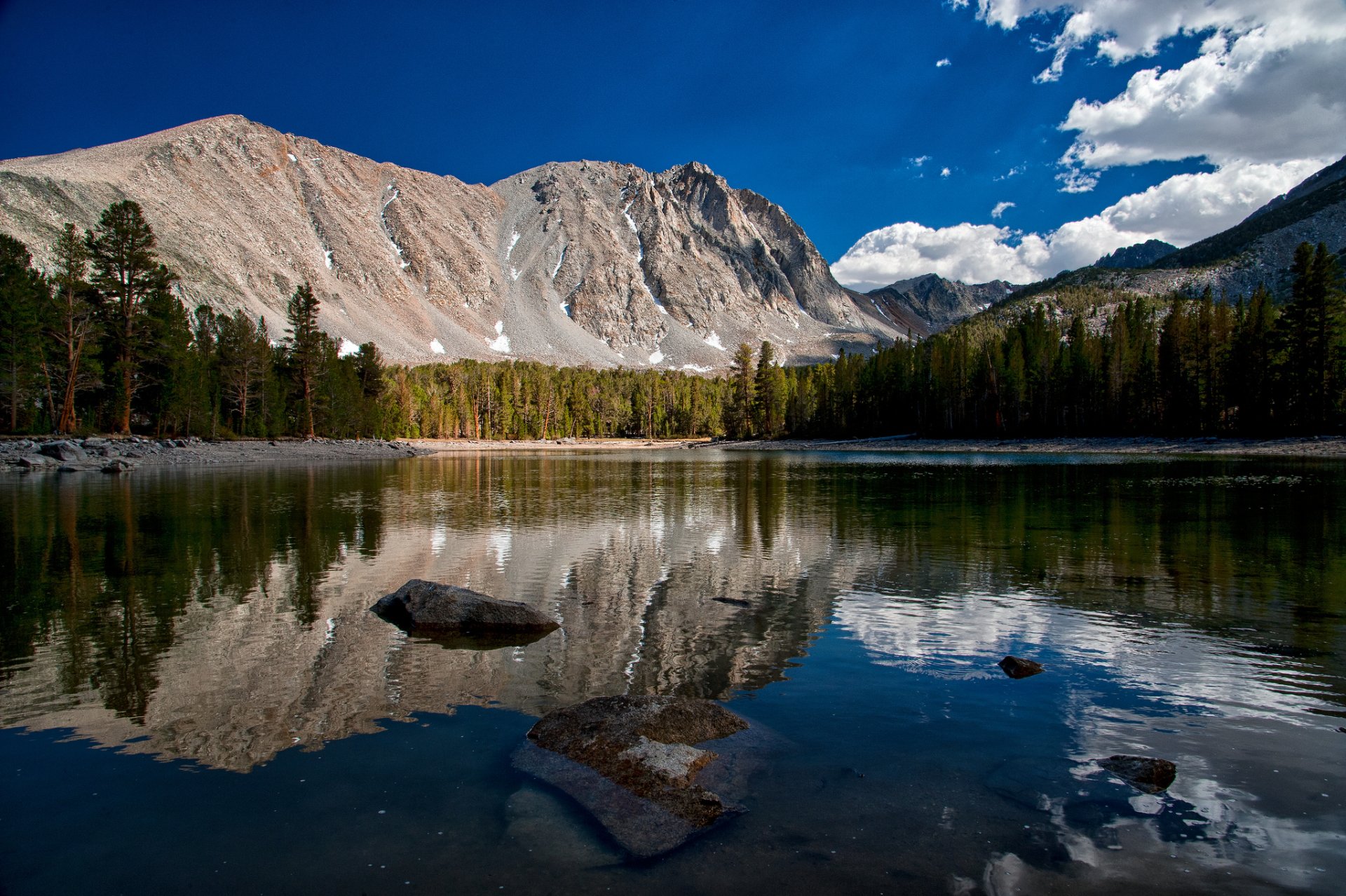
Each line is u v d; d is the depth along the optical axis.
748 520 22.27
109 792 5.22
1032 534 18.84
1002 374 92.75
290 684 7.58
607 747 5.78
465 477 43.88
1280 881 4.12
